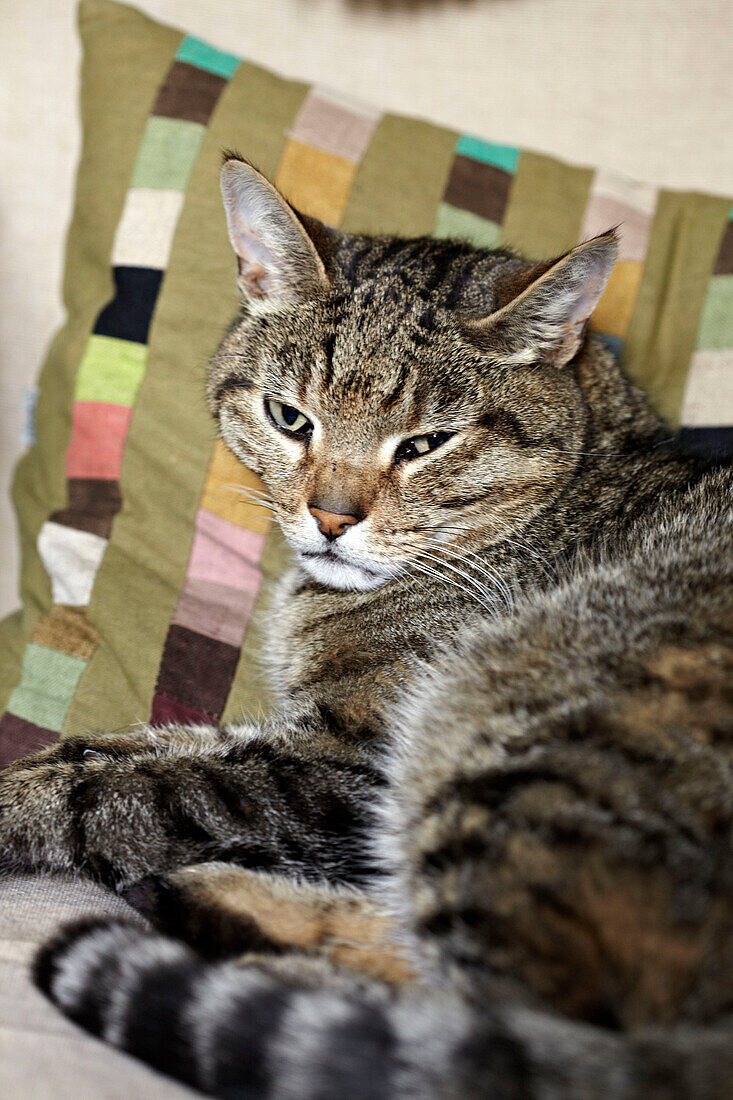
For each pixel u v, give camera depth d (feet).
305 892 1.61
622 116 2.24
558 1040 1.35
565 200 2.06
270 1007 1.40
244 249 1.83
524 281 1.75
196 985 1.44
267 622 1.91
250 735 1.72
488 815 1.46
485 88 2.25
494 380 1.76
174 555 1.95
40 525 2.03
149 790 1.63
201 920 1.57
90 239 2.03
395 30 2.24
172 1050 1.41
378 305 1.77
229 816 1.63
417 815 1.53
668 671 1.53
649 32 2.21
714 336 2.01
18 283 2.31
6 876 1.64
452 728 1.58
